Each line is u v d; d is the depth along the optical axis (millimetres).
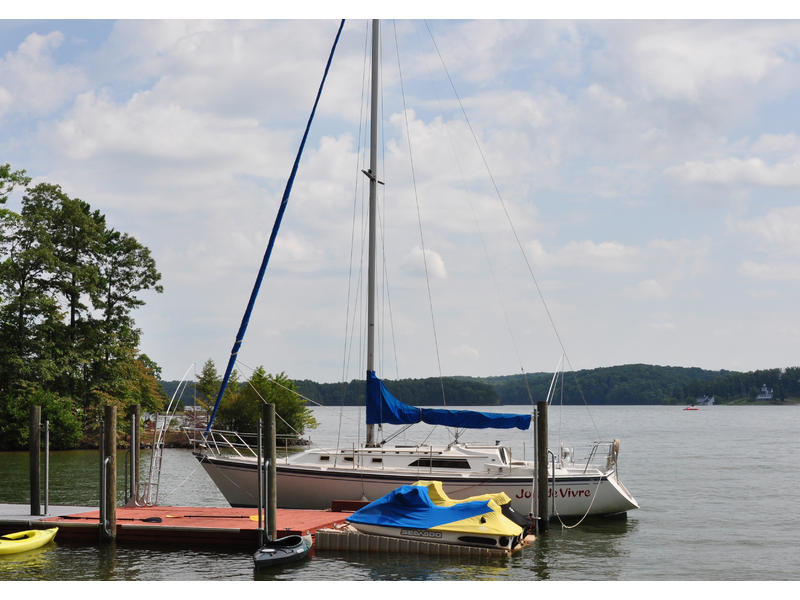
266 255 27359
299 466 25453
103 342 62031
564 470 26250
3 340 58875
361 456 25766
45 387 60344
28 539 20625
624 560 20781
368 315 26953
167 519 22188
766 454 57719
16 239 59750
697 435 86000
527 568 19609
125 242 63500
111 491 21078
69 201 61656
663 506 30516
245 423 62031
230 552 20281
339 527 21422
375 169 27891
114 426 21312
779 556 21562
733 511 29250
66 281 60344
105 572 18453
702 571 19781
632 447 65750
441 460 25297
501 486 24625
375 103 28312
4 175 58344
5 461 49875
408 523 20578
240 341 26922
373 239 27375
